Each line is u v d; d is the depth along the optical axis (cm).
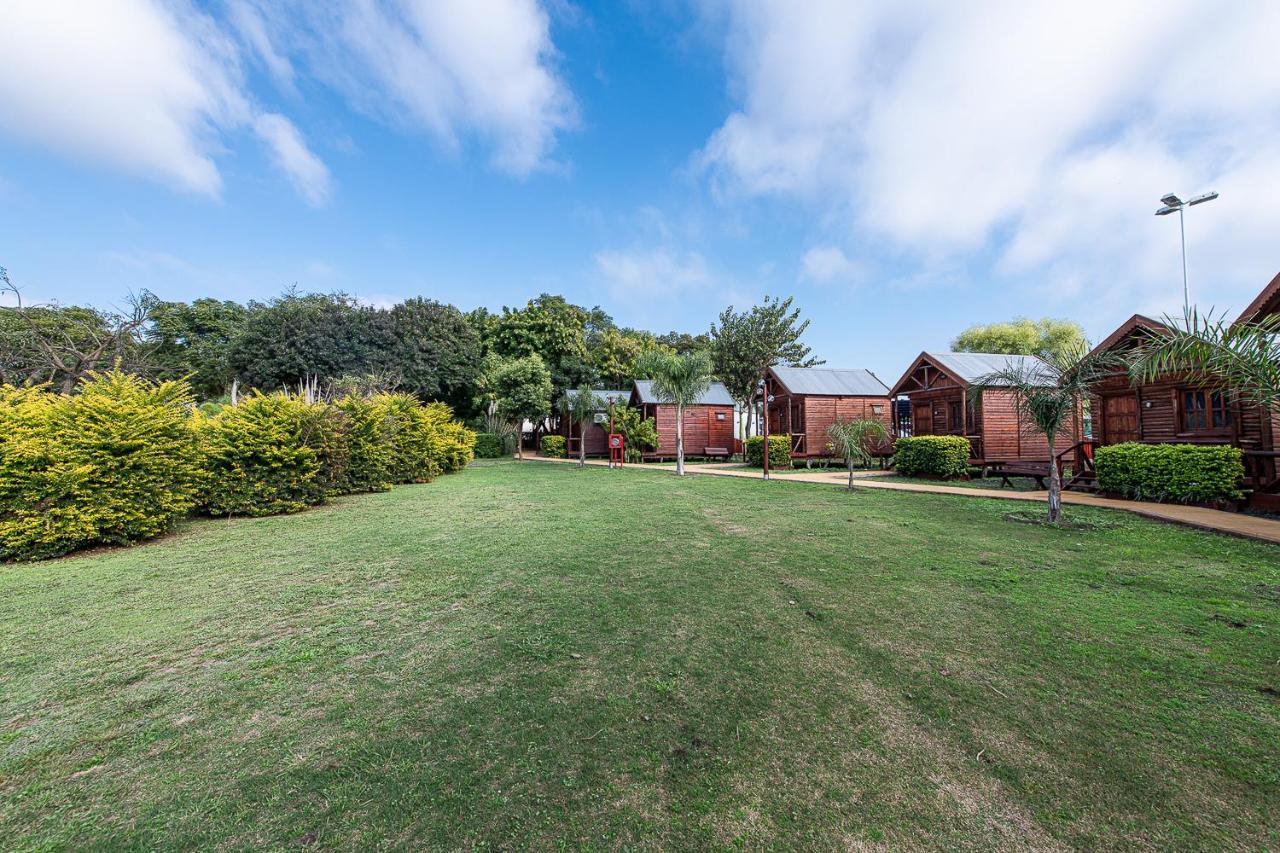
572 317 3447
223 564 553
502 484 1350
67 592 461
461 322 3128
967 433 1529
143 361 1977
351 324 2688
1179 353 513
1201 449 769
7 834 180
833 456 1861
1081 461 1047
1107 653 312
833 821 183
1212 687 271
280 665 315
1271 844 168
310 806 193
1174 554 538
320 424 959
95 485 618
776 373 2036
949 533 661
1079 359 710
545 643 341
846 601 413
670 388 1648
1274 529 604
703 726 243
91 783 208
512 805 193
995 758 216
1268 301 794
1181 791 195
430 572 515
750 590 445
